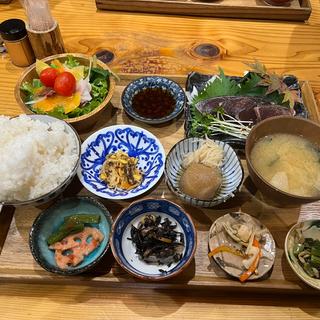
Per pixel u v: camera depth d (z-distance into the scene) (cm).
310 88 57
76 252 40
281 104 52
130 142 50
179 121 53
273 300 40
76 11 70
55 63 54
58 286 40
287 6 69
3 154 43
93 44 65
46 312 39
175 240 41
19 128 45
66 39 65
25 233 43
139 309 39
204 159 46
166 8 69
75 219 41
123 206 45
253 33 67
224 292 40
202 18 69
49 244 40
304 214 45
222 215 44
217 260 39
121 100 53
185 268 37
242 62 62
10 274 40
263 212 45
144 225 41
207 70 61
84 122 50
